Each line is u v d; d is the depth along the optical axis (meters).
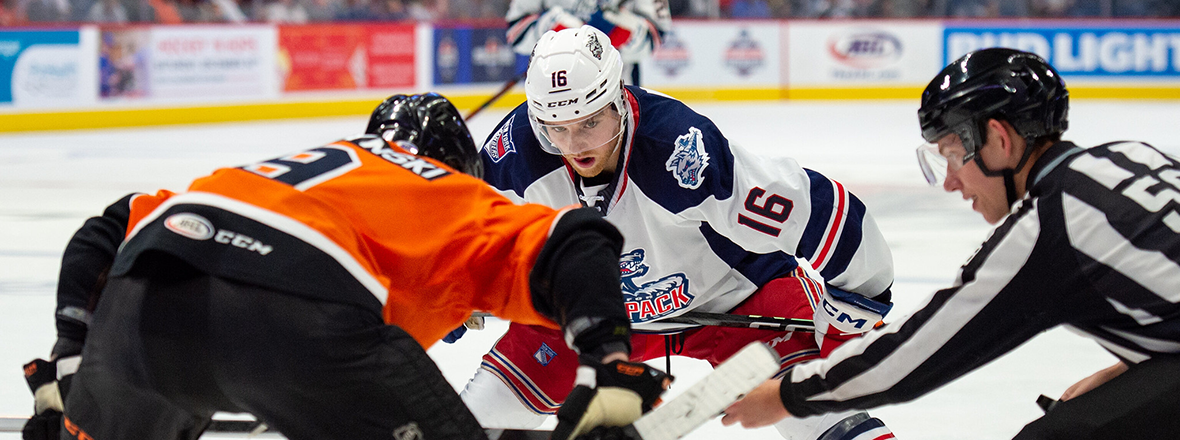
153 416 2.48
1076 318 2.43
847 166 12.39
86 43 17.59
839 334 3.66
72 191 10.98
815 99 22.91
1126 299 2.35
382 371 2.29
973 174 2.61
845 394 2.65
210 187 2.40
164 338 2.31
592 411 2.40
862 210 3.51
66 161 13.55
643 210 3.42
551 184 3.49
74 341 2.66
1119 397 2.46
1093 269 2.34
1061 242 2.36
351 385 2.28
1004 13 23.08
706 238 3.50
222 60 19.03
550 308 2.52
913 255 7.62
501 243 2.47
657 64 22.20
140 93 18.19
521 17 7.48
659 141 3.33
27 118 17.16
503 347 3.71
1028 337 2.48
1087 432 2.48
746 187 3.37
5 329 5.70
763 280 3.72
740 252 3.60
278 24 19.58
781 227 3.43
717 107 21.25
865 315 3.63
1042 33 22.50
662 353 3.85
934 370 2.52
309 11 20.95
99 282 2.68
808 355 3.61
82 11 18.34
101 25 17.70
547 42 3.30
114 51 17.88
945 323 2.47
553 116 3.22
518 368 3.65
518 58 22.38
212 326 2.27
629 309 3.73
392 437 2.32
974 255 2.47
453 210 2.48
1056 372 4.88
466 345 5.46
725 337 3.71
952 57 22.84
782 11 23.30
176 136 16.80
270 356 2.26
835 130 16.56
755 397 2.81
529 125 3.48
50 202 10.27
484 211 2.50
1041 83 2.46
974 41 22.77
